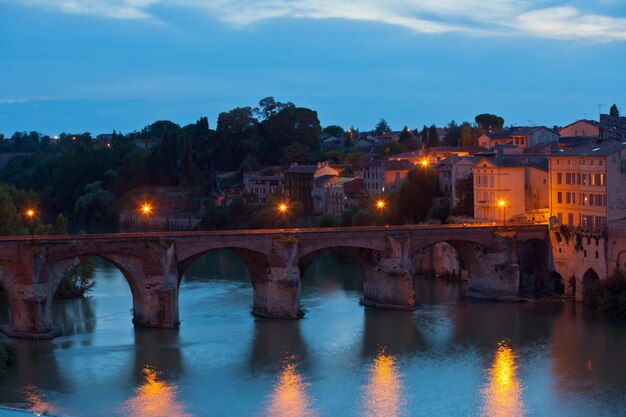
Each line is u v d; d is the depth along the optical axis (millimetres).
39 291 157125
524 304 186750
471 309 182375
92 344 154250
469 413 122125
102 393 129000
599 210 186750
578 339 157375
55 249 158500
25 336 157500
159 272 165375
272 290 174625
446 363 143875
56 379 134875
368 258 185250
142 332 162625
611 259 180875
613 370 139875
